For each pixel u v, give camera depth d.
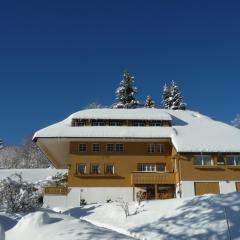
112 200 42.03
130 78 74.94
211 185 41.06
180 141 42.38
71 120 46.00
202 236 16.05
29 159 117.12
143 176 42.53
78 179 42.56
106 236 14.44
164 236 16.94
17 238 15.52
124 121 46.50
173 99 76.94
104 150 44.06
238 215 17.73
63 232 15.05
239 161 42.28
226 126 49.19
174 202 22.84
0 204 25.39
